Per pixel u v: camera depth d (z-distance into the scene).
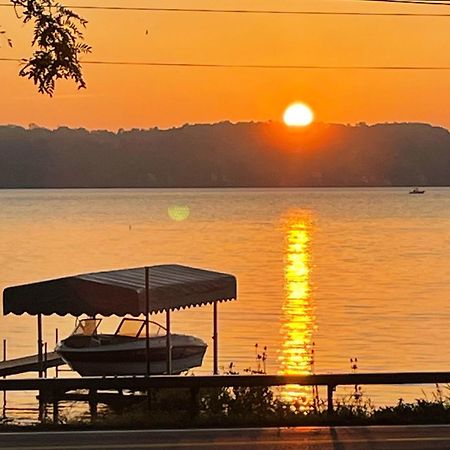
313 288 59.66
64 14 11.04
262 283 62.66
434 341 37.97
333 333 40.44
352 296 55.00
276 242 102.88
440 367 31.80
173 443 13.22
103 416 16.95
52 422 15.75
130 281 21.64
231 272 69.94
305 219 157.00
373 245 98.50
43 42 10.95
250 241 104.44
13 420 17.41
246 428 14.66
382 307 49.66
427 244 99.62
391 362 33.06
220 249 92.81
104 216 170.38
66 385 16.95
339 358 34.06
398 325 42.69
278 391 23.42
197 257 83.38
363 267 74.25
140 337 27.47
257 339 38.81
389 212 186.25
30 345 38.12
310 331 41.03
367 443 13.09
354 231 123.25
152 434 14.10
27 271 70.56
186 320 44.66
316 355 34.75
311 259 81.75
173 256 84.19
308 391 23.80
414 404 17.06
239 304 51.16
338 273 69.50
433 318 45.03
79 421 15.73
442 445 12.88
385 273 69.44
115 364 26.77
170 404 17.62
